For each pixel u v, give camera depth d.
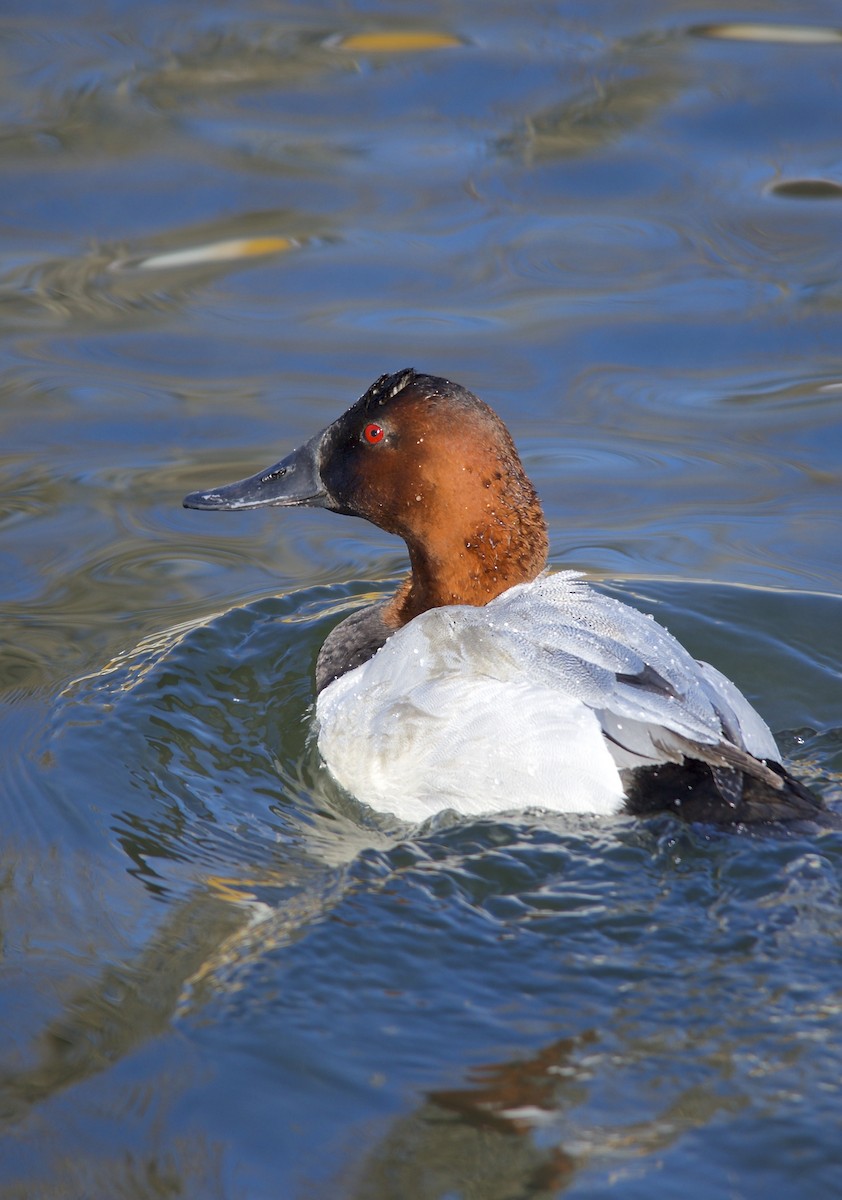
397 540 12.68
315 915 7.41
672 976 6.85
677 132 17.95
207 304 15.38
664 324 14.82
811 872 7.35
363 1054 6.45
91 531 12.18
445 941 7.14
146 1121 6.18
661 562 11.70
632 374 14.21
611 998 6.73
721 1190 5.65
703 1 21.30
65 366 14.36
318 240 16.30
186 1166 5.94
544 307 15.16
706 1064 6.29
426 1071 6.34
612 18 20.75
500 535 9.15
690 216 16.47
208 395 13.91
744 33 20.12
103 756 9.17
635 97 18.50
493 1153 5.90
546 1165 5.82
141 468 12.90
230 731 9.63
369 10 21.11
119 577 11.68
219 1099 6.24
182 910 7.71
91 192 16.95
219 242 16.27
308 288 15.59
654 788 7.81
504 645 8.23
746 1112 6.01
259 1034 6.58
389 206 16.80
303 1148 5.98
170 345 14.68
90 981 7.15
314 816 8.70
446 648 8.38
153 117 18.31
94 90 18.67
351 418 9.59
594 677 7.92
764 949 6.98
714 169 17.25
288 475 9.88
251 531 12.67
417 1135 6.01
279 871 8.07
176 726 9.59
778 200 16.66
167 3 21.28
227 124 18.20
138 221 16.52
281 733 9.62
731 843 7.54
